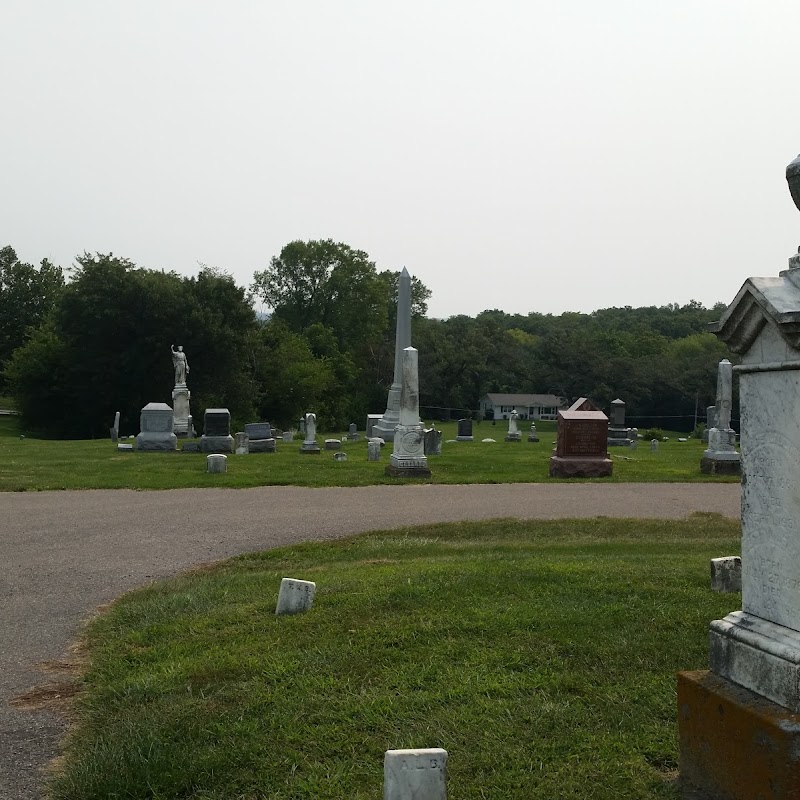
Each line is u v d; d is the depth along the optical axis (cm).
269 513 1570
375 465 2464
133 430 5512
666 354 8406
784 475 400
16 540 1277
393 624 717
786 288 407
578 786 438
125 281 5356
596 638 677
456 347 9019
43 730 548
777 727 363
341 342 8444
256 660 637
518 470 2408
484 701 547
